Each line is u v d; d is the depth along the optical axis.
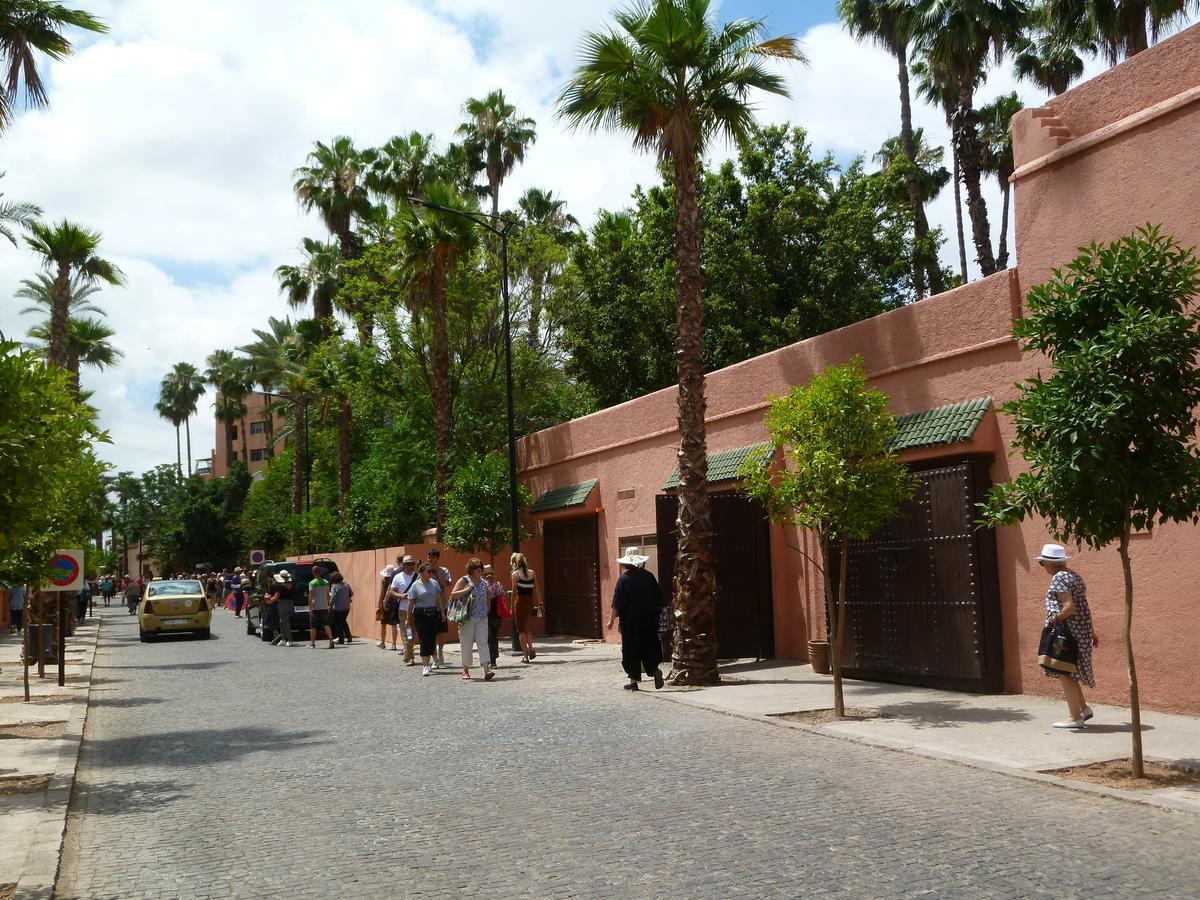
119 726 12.21
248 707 13.48
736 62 14.92
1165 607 10.26
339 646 25.61
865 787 7.48
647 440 20.88
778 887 5.24
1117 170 10.88
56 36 17.28
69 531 15.20
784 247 29.86
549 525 25.44
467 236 25.56
